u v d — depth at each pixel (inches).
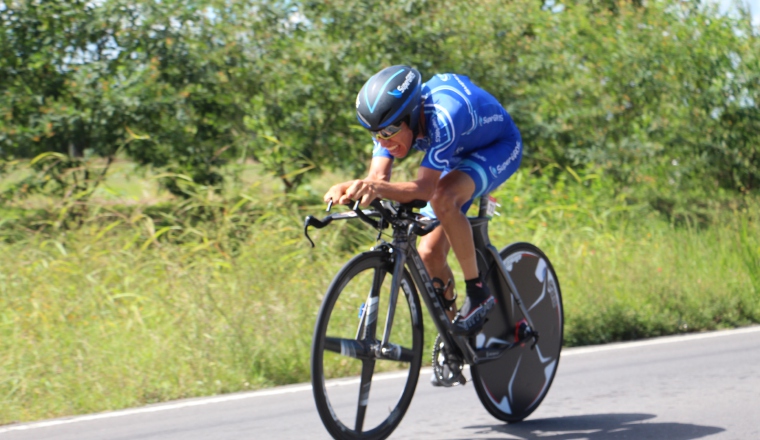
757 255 1067.9
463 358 485.1
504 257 532.1
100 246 930.7
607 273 973.2
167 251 931.3
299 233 973.8
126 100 1240.2
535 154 1553.9
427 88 461.4
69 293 811.4
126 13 1283.2
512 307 529.0
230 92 1325.0
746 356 719.1
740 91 1689.2
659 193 1633.9
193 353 685.9
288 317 749.9
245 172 1339.8
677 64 1689.2
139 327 752.3
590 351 776.3
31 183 1210.0
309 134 1353.3
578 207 1346.0
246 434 509.0
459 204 466.6
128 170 1311.5
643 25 1707.7
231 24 1346.0
